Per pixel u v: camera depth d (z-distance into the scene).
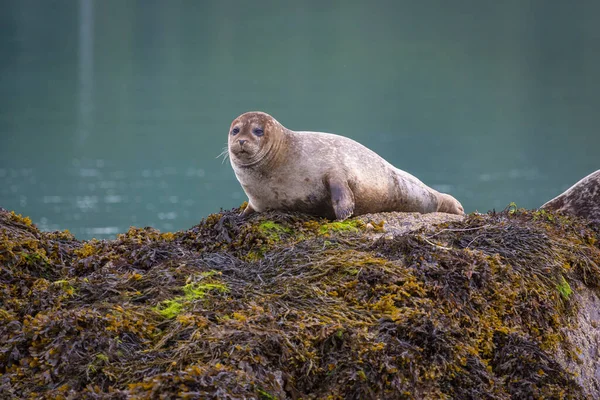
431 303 19.97
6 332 18.59
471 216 26.27
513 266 22.95
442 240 23.95
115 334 17.94
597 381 22.80
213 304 19.34
